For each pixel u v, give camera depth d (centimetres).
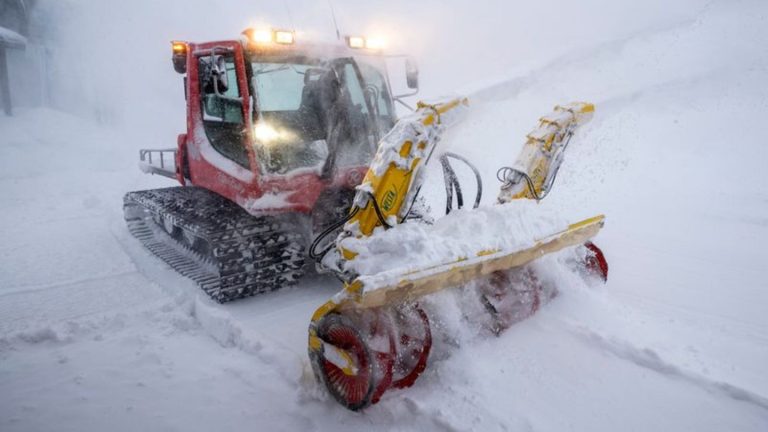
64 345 367
